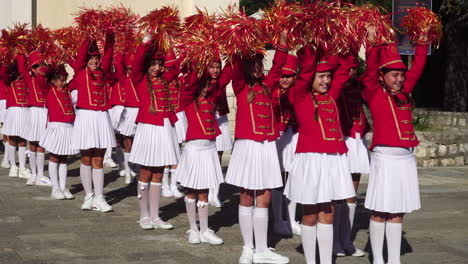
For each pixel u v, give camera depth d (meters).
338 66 7.26
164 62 9.27
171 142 9.29
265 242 7.88
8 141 14.22
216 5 18.42
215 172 8.57
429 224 10.22
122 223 9.73
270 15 7.38
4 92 15.37
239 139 7.86
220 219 10.19
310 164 7.03
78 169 14.96
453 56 23.08
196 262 7.77
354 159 8.34
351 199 8.24
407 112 7.29
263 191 7.81
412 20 7.47
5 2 21.27
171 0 19.33
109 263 7.65
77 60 10.32
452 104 23.16
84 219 9.96
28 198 11.57
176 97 11.62
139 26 8.99
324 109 7.10
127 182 13.09
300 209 11.02
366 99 7.41
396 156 7.20
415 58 7.46
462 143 17.58
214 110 8.65
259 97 7.77
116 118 13.63
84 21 10.14
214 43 7.95
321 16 6.91
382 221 7.37
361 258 8.17
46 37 11.29
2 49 12.64
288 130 9.07
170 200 11.64
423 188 13.67
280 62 7.54
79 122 10.34
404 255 8.37
